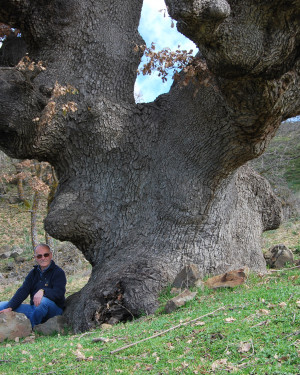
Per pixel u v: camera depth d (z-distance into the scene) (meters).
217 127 7.03
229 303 5.44
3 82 7.30
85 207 8.05
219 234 7.77
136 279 6.78
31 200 24.91
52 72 8.05
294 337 3.89
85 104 8.01
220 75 5.75
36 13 7.88
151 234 7.67
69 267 16.73
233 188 8.38
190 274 6.73
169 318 5.53
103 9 8.30
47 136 7.90
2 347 6.00
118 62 8.32
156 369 3.86
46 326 6.92
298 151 21.42
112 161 8.30
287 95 6.05
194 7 4.92
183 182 7.56
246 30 5.35
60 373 4.18
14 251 20.25
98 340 5.12
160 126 8.13
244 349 3.85
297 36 5.59
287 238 14.06
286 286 5.83
